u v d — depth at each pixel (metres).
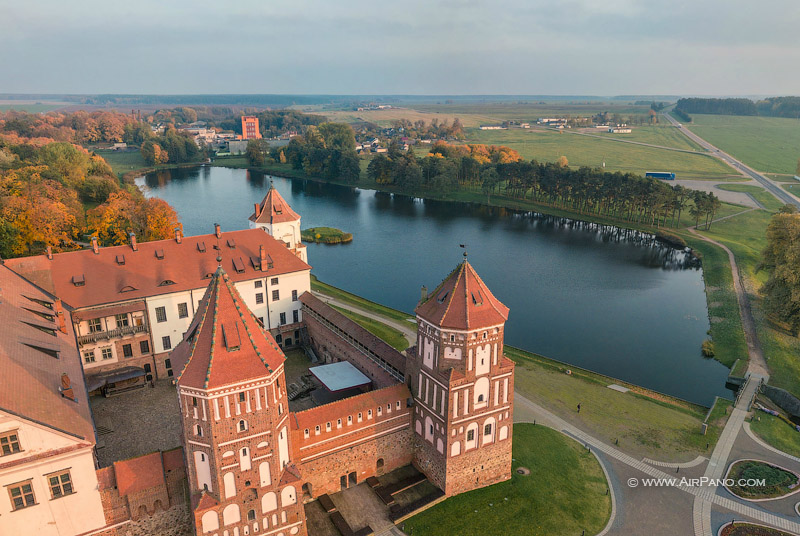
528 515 57.75
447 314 55.84
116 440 68.12
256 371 47.22
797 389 88.38
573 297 132.88
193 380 45.94
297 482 51.91
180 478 52.03
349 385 72.44
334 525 55.69
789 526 56.88
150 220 130.25
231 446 47.66
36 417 44.94
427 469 62.81
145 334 81.00
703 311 124.62
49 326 66.00
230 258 88.69
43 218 116.12
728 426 75.62
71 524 48.03
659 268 156.00
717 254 157.88
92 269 80.19
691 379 94.06
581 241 183.12
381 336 98.38
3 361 49.00
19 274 75.38
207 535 48.91
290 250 102.50
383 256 163.75
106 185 180.12
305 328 94.56
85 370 77.44
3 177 145.38
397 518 56.25
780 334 106.44
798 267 102.88
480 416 59.16
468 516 57.28
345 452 59.84
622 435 72.81
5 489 44.34
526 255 165.88
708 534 55.81
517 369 91.56
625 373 95.88
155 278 82.12
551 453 68.00
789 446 71.50
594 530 56.16
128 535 51.16
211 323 47.59
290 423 54.78
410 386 63.72
